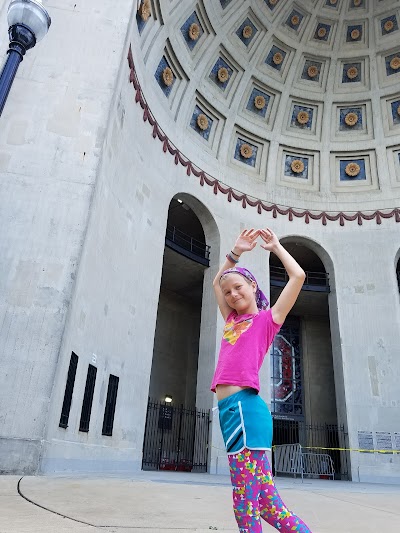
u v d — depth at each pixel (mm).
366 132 21797
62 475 6980
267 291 17875
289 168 21484
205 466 14273
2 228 8219
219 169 18938
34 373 7270
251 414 1694
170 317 21312
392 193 20344
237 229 18406
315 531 3416
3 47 9477
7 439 6734
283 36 20891
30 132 9117
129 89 12602
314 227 20047
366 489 10547
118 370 11266
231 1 18656
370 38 21469
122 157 12016
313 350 22672
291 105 21922
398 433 15992
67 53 10094
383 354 17328
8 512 3141
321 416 21250
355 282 18891
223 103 19656
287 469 16797
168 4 15469
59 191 8742
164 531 2869
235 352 1842
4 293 7746
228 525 3361
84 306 9164
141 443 12008
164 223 15000
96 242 9852
